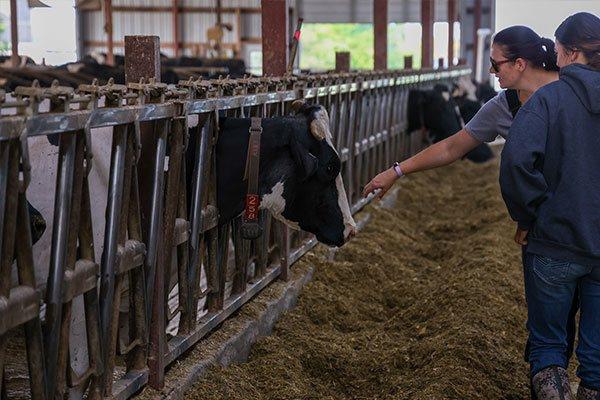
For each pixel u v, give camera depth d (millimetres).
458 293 5770
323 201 4461
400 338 5344
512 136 3609
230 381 4145
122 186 3434
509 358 4777
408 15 22688
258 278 5453
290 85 5895
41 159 3869
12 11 10922
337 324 5680
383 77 10055
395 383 4500
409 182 11719
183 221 4152
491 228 8617
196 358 4223
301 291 5883
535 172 3568
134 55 3861
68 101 2926
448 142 4348
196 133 4258
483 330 5133
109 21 17297
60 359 3139
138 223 3641
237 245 4973
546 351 3770
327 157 4352
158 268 3793
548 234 3654
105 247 3379
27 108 2701
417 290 6398
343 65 9453
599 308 3670
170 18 30906
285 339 5082
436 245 8203
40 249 3912
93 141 3912
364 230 8180
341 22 22312
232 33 30812
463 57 27844
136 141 3475
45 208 3920
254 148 4281
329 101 6996
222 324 4773
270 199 4359
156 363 3775
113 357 3512
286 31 6516
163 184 3873
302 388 4336
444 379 4332
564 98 3619
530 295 3811
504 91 4250
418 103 12211
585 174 3584
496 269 6484
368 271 6602
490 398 4316
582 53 3668
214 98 4266
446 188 12320
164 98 3766
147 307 3725
